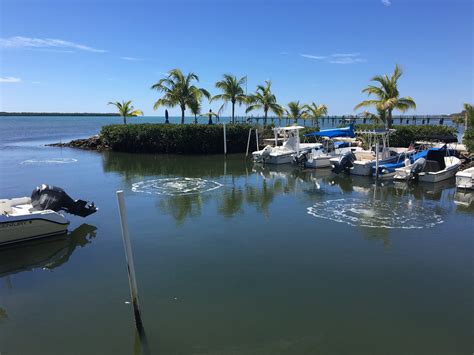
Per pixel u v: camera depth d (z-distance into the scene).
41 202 12.54
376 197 17.36
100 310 7.64
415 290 8.34
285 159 28.52
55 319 7.34
